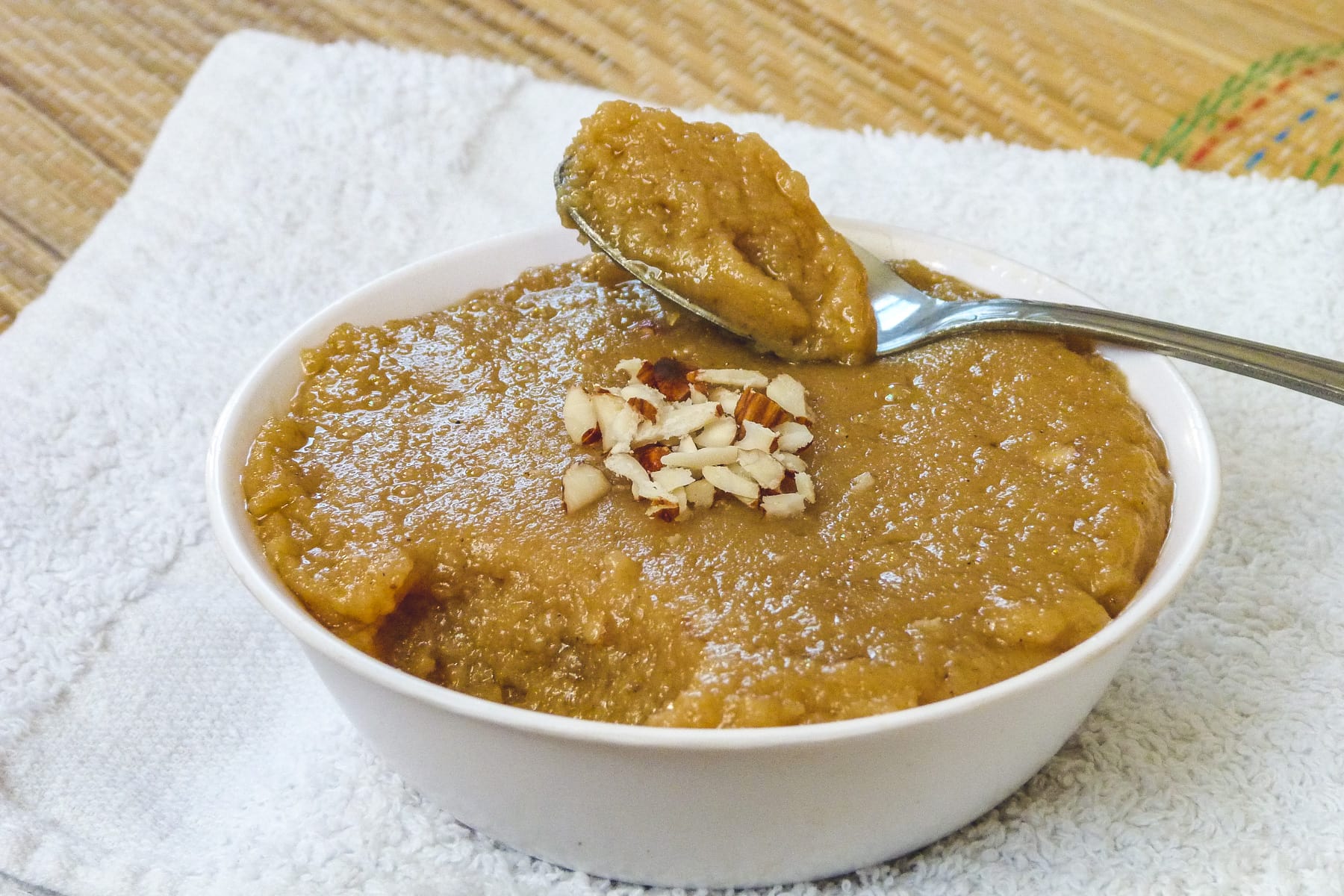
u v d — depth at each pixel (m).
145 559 0.34
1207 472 0.30
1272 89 0.42
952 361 0.32
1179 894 0.29
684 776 0.27
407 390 0.32
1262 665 0.31
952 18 0.44
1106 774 0.30
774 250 0.32
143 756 0.31
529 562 0.29
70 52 0.44
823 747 0.27
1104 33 0.44
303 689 0.32
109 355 0.37
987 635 0.28
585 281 0.34
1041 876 0.29
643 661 0.29
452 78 0.42
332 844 0.30
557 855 0.29
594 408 0.31
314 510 0.30
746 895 0.29
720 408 0.31
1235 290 0.37
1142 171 0.39
